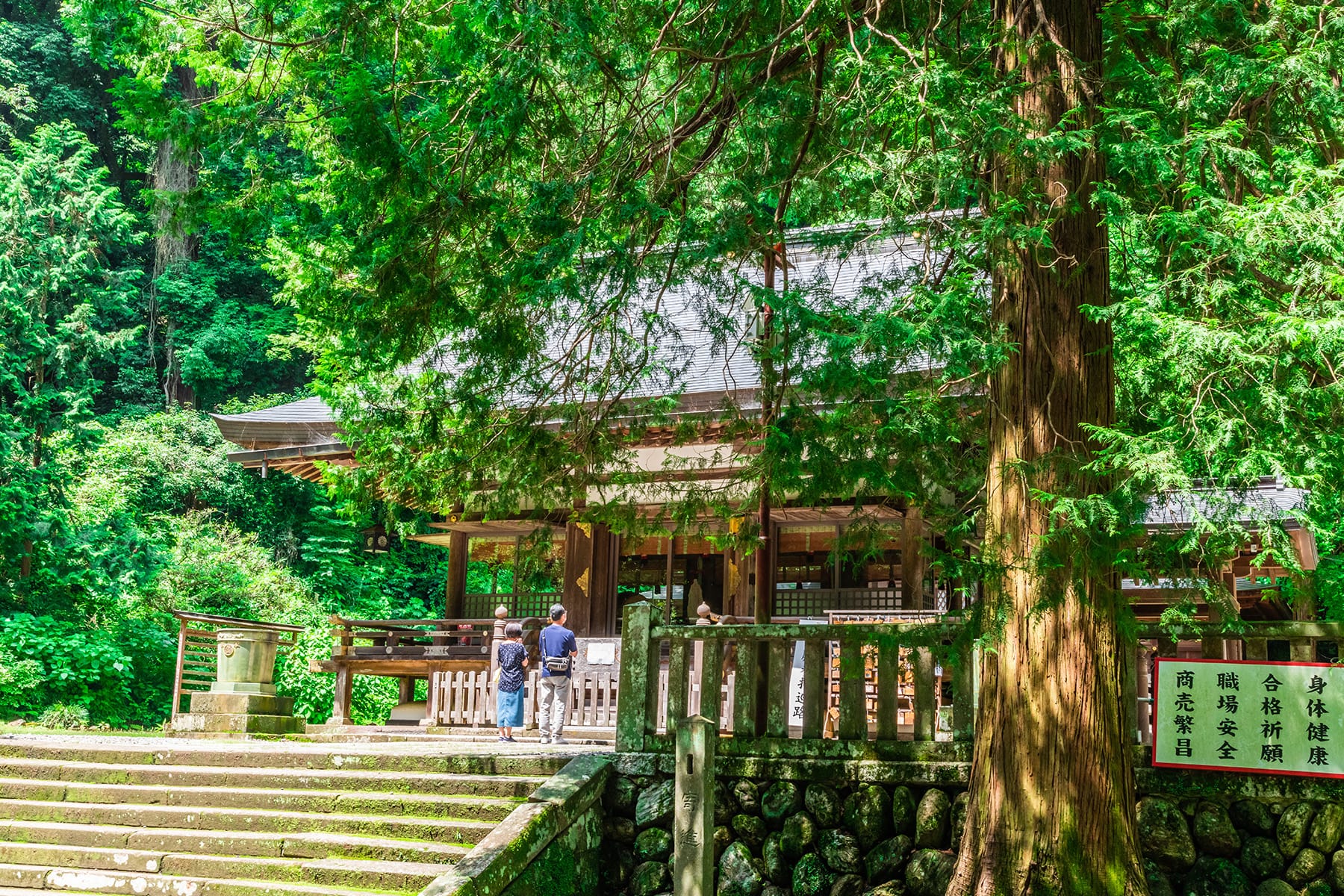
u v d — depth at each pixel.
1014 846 5.57
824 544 13.24
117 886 7.09
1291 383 5.50
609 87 6.93
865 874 6.94
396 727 13.02
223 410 30.41
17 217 19.47
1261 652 6.57
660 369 8.34
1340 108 6.25
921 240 6.61
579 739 11.40
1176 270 6.20
